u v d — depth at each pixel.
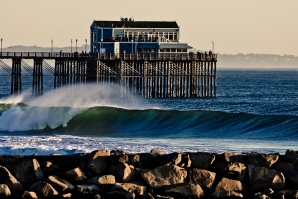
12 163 134.00
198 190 128.38
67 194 126.94
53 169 133.38
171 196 128.12
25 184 131.00
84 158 134.62
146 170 130.75
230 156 134.75
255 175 132.12
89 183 130.00
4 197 126.06
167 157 133.62
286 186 131.88
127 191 126.94
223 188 130.25
